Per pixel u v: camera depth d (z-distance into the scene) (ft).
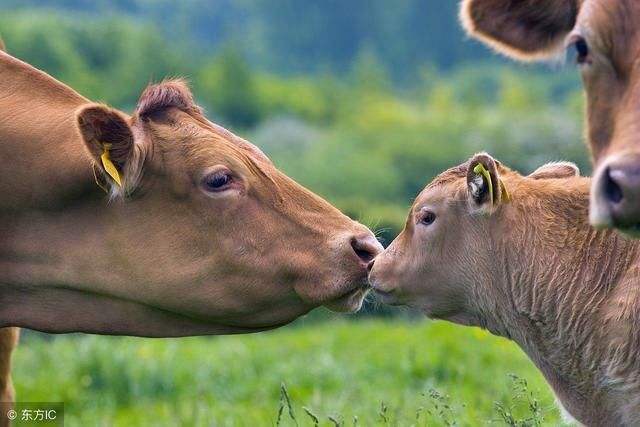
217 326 38.24
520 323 36.01
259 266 36.86
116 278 37.22
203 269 36.96
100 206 37.37
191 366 71.10
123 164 36.11
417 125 369.09
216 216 36.86
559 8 34.06
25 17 478.18
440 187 37.76
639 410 32.78
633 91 28.53
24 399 64.54
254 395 63.21
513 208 36.04
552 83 480.23
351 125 414.82
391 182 301.63
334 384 64.34
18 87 38.91
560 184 36.17
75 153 37.11
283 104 488.44
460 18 35.37
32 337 88.53
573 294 34.17
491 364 61.82
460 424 42.93
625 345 32.60
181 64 468.34
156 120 37.76
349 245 36.99
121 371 68.08
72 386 66.18
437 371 62.13
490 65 643.86
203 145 37.14
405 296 38.45
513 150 235.40
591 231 34.45
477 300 37.19
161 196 37.06
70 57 418.92
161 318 38.04
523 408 46.06
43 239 37.42
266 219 37.09
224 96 476.13
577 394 34.83
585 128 31.01
